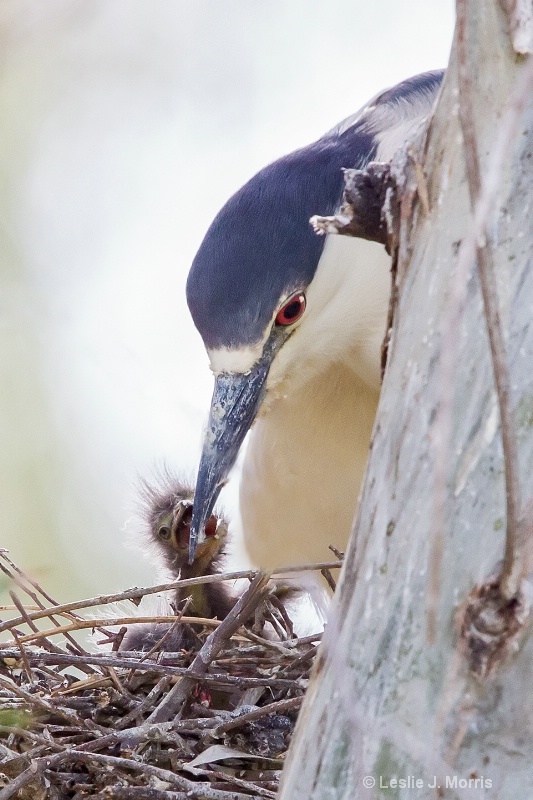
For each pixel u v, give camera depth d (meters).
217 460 3.78
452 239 3.60
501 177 3.59
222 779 3.73
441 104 3.61
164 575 3.88
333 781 3.59
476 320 3.59
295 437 3.82
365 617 3.59
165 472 3.92
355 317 3.79
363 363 3.79
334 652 3.60
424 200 3.61
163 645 3.85
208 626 3.86
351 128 3.81
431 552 3.58
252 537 3.86
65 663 3.76
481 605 3.46
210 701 3.78
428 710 3.58
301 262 3.78
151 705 3.76
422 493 3.59
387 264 3.79
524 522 3.40
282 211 3.78
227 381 3.78
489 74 3.60
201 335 3.79
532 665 3.45
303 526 3.85
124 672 3.78
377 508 3.60
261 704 3.77
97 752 3.72
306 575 3.86
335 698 3.60
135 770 3.72
